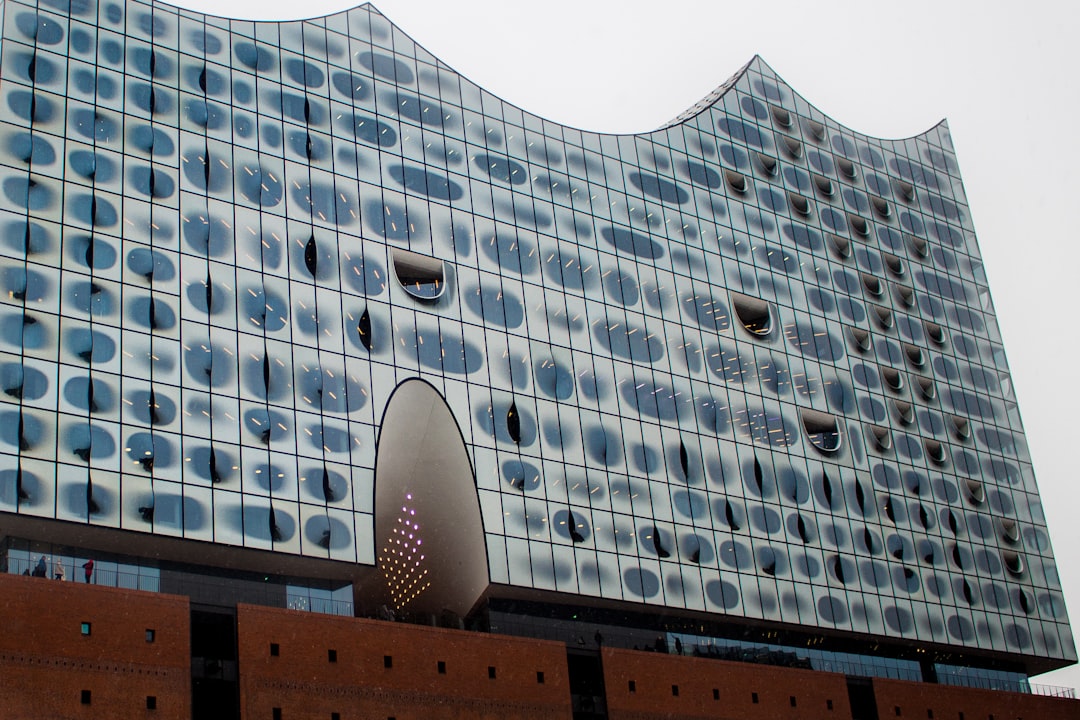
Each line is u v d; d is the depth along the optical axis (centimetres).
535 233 7031
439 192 6825
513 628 6184
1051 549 8119
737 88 8444
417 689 5528
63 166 5838
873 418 7812
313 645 5375
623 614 6500
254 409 5822
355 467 5969
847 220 8462
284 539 5659
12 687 4719
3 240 5575
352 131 6719
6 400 5312
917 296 8512
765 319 7719
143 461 5478
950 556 7656
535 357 6694
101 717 4834
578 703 6019
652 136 7831
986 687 7556
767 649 6875
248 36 6631
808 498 7250
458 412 6338
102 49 6178
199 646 5262
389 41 7100
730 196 7962
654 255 7406
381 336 6300
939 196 9088
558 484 6456
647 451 6806
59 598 4925
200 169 6175
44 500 5225
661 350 7144
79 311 5606
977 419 8306
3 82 5862
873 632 7112
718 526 6850
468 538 6231
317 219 6391
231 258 6062
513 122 7300
